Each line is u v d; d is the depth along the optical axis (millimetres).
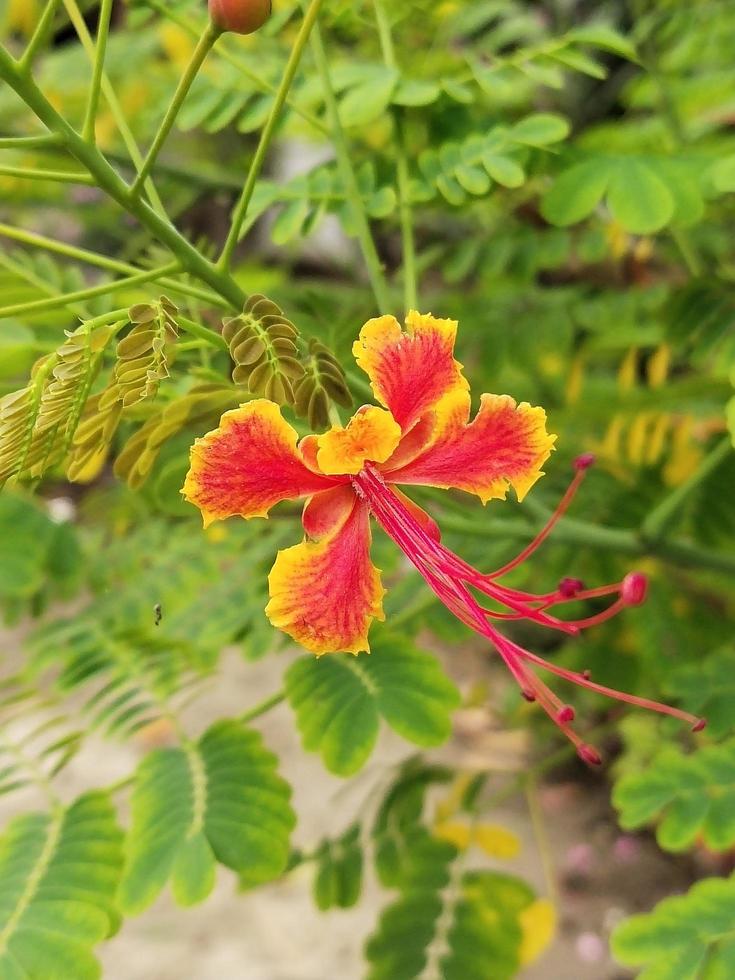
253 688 453
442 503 188
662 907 141
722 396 242
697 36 220
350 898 218
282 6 208
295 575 115
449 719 146
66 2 162
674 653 226
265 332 116
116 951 345
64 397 116
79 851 143
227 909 362
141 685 176
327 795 399
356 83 178
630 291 237
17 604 220
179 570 221
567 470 238
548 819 384
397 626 182
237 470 110
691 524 232
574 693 317
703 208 167
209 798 143
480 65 191
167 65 276
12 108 254
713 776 160
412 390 114
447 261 241
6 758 396
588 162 175
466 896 211
